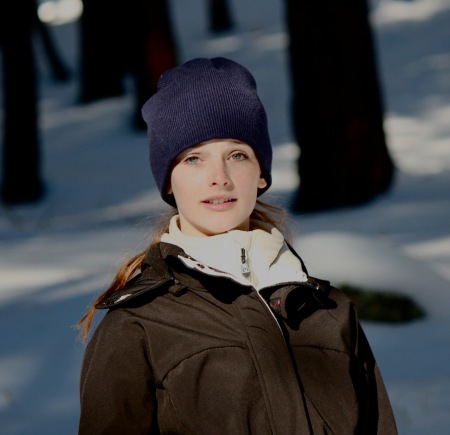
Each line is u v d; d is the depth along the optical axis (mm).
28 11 23547
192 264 3064
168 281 3121
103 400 3021
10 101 23359
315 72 15398
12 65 23484
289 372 3004
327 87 15391
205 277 3119
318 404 3064
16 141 23156
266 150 3350
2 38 23578
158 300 3109
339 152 15398
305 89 15500
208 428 2955
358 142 15430
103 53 33000
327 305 3273
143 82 27719
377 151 15688
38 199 23312
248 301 3078
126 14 27125
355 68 15406
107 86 33125
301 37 15453
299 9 15438
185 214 3246
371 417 3338
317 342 3172
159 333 3047
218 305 3094
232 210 3197
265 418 2979
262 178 3465
